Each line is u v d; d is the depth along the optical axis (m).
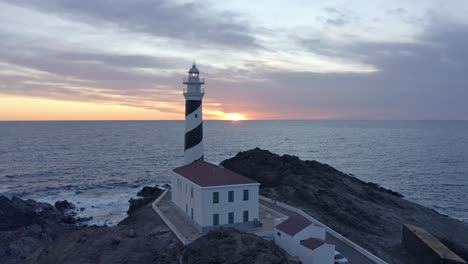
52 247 48.62
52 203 86.25
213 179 50.72
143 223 53.75
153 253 43.47
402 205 82.44
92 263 42.16
